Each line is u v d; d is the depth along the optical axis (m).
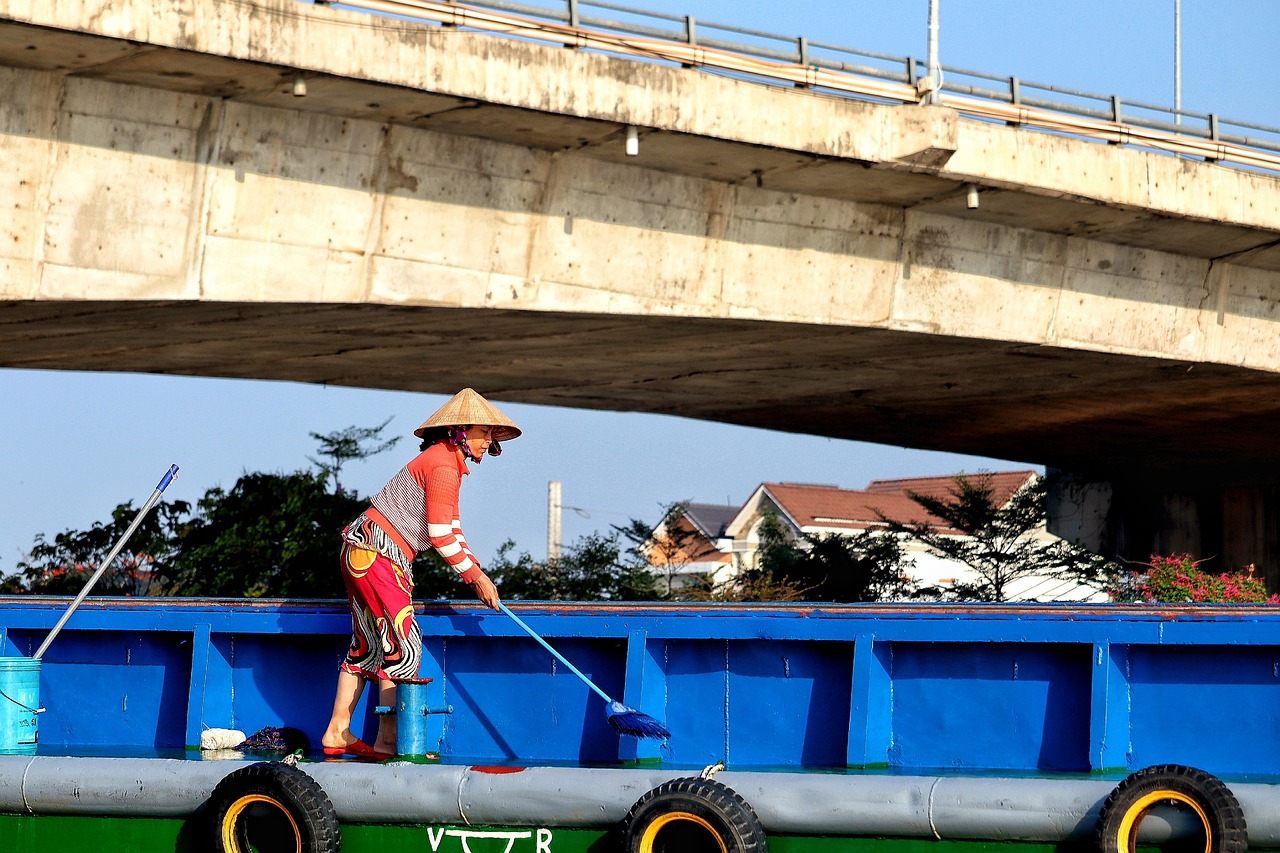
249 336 17.55
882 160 16.38
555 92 14.26
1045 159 17.61
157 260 13.61
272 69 12.85
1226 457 34.91
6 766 7.70
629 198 16.39
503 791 6.97
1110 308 20.64
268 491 21.66
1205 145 19.14
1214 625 6.98
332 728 7.97
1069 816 6.25
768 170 16.52
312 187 14.34
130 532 8.64
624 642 8.23
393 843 7.16
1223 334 21.89
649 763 8.05
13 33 11.84
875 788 6.56
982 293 19.34
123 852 7.54
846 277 18.16
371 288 14.84
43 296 13.09
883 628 7.59
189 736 8.73
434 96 13.69
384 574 7.77
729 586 25.08
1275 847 6.03
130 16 12.02
